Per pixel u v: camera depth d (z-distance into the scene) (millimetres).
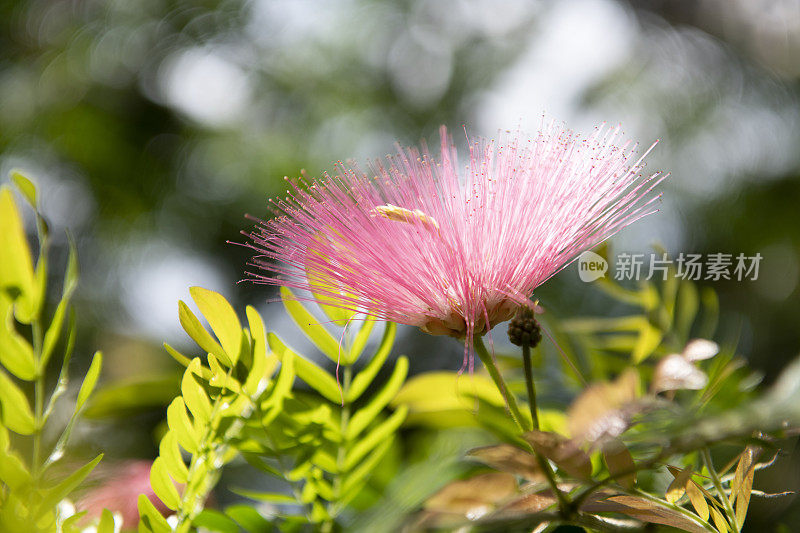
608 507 384
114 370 695
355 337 431
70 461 436
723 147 921
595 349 465
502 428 437
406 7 1100
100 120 986
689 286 465
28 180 406
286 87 1067
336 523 420
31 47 1021
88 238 915
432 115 1057
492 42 1065
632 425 375
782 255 832
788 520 434
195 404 402
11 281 396
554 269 407
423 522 377
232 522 411
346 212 411
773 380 651
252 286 887
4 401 394
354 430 422
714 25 1026
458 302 405
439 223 406
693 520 387
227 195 976
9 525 387
